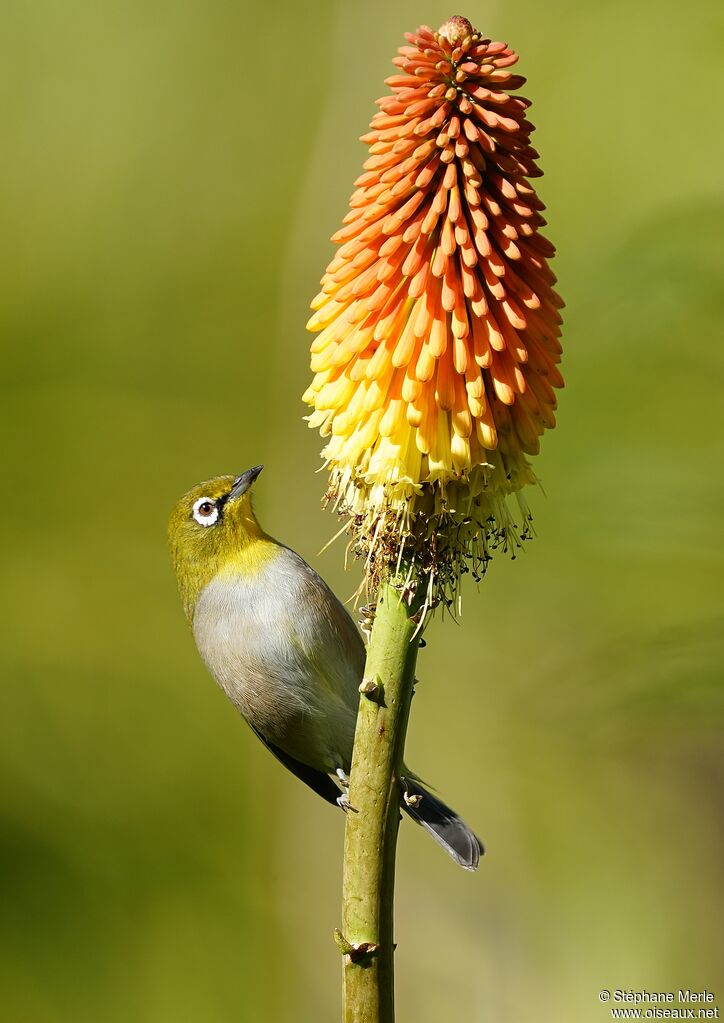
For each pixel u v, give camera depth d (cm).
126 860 1363
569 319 952
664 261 834
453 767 1567
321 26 2177
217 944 1355
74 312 1753
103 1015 1189
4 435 1617
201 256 1983
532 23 1766
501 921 1560
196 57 2134
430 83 548
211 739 1627
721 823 1414
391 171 546
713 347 898
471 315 548
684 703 793
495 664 1500
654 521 877
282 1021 1430
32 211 1883
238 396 1894
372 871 535
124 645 1611
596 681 835
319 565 1823
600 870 1472
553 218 1590
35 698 1537
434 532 542
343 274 556
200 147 2073
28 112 2006
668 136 1344
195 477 1791
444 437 535
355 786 539
